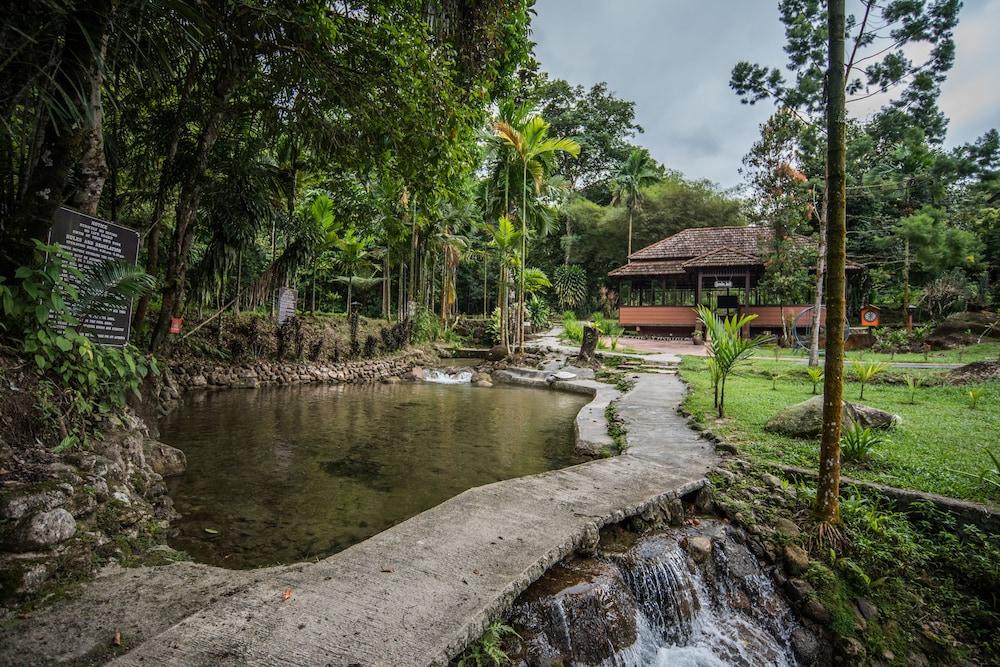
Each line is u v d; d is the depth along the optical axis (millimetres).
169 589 2766
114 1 3582
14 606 2438
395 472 5879
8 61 3199
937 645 3545
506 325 19297
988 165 14336
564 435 8148
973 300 20453
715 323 7703
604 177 40469
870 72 5629
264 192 10086
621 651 3273
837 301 4133
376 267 21359
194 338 11906
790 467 5227
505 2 5957
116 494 3514
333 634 2439
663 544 4121
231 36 4758
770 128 15359
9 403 3332
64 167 3895
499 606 2852
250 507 4625
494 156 18656
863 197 22359
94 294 4031
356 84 5051
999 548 3910
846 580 3920
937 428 6430
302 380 13133
